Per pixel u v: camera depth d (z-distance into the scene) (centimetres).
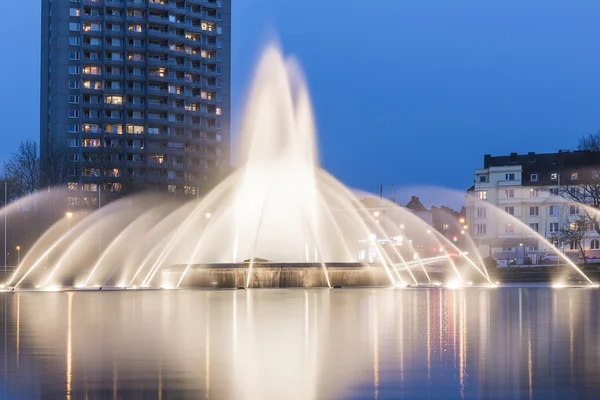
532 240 15400
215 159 18100
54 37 19312
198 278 6400
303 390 1628
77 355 2117
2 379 1752
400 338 2500
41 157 16638
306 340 2450
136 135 19250
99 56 19288
